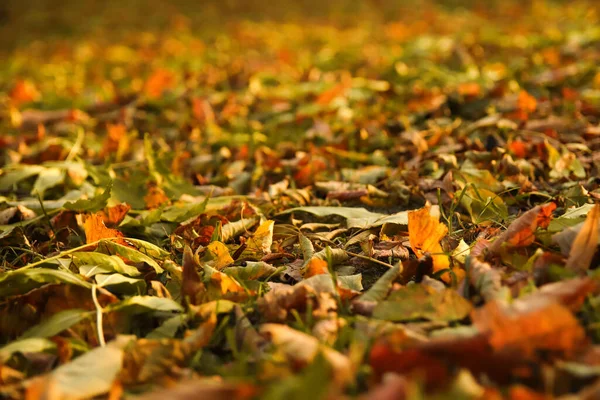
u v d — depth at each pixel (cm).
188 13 1163
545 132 346
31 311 187
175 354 156
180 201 295
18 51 958
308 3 1187
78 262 210
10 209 271
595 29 630
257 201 287
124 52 873
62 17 1184
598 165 292
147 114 505
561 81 459
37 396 137
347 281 200
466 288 180
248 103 517
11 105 590
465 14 934
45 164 334
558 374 133
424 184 294
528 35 661
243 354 158
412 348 138
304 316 177
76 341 167
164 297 193
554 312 135
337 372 131
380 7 1088
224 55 772
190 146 410
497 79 503
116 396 144
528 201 266
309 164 323
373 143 374
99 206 259
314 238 242
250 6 1190
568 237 182
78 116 500
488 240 210
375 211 289
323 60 671
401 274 193
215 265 217
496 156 309
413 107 443
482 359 135
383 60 630
